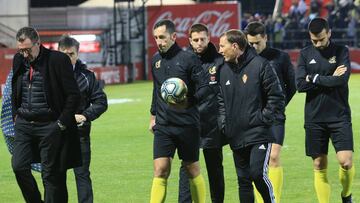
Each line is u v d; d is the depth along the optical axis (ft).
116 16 222.07
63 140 47.32
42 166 47.80
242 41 45.37
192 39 52.11
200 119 50.98
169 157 48.01
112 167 74.13
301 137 92.89
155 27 48.32
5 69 163.43
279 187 51.78
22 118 47.75
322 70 51.98
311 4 228.22
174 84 46.78
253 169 45.34
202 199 49.57
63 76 46.88
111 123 113.39
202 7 216.13
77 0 256.32
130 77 215.51
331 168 70.95
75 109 47.09
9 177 69.87
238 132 46.06
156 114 48.44
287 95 54.44
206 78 48.21
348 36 225.76
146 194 60.95
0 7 201.16
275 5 248.93
